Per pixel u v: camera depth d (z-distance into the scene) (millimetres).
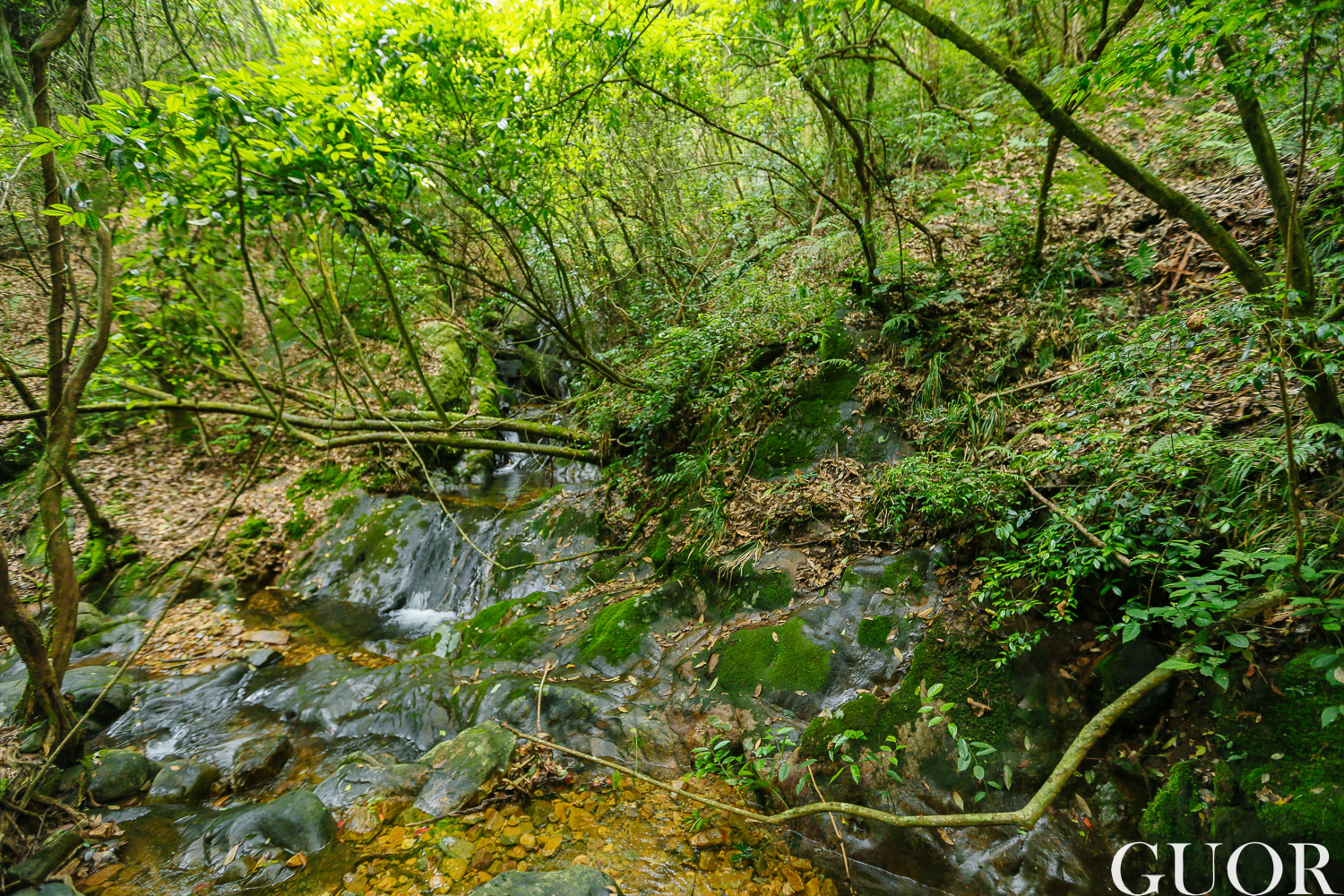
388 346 10523
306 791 3740
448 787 3732
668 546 5480
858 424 5113
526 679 4570
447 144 5605
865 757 3227
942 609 3773
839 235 5840
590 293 8719
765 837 3264
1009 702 3279
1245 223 4266
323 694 4938
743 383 5863
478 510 7543
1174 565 3037
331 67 4949
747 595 4594
